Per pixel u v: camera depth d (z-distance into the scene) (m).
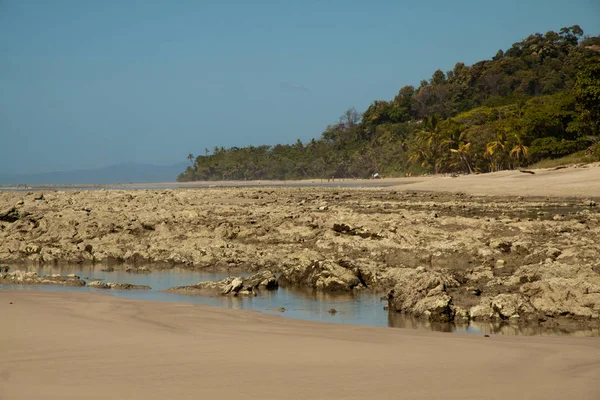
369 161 193.75
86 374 7.55
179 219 34.38
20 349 8.86
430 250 22.77
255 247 25.75
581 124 98.94
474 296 15.76
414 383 7.25
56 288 18.91
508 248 22.22
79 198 60.78
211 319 12.14
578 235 24.62
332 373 7.66
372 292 18.00
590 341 10.32
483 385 7.17
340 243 24.97
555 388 7.06
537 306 14.12
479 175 86.25
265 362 8.20
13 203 51.12
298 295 17.64
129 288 18.94
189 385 7.11
